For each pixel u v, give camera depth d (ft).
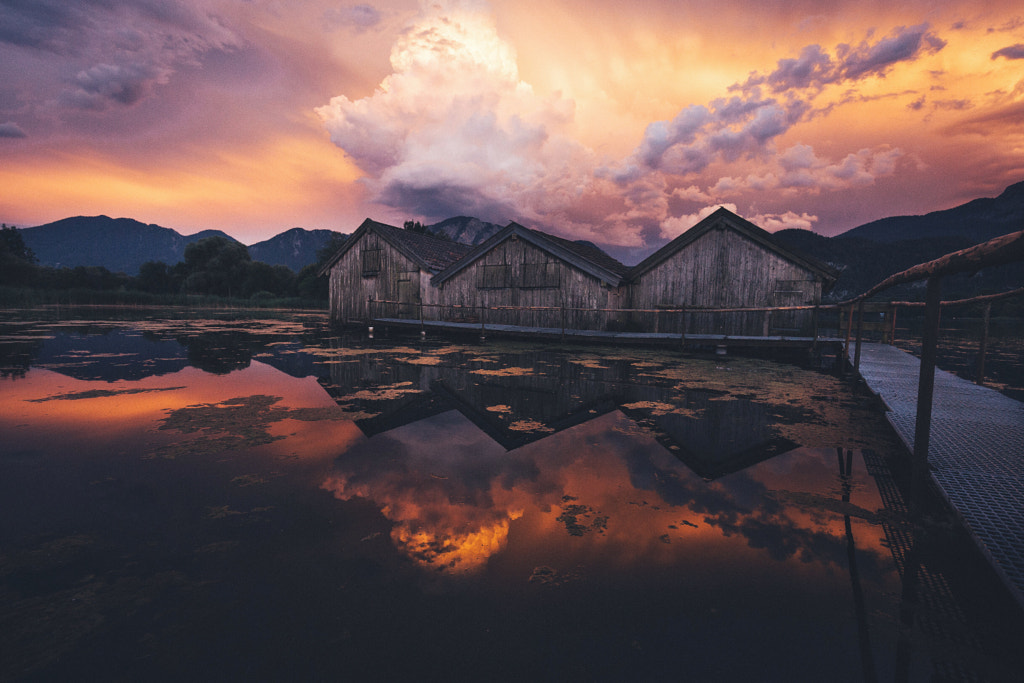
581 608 5.35
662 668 4.43
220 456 10.58
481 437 12.42
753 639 4.86
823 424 13.92
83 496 8.36
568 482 9.33
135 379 20.11
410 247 55.57
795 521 7.66
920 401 8.12
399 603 5.41
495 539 6.96
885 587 5.84
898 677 4.34
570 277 44.86
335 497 8.43
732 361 29.71
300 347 33.83
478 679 4.29
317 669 4.42
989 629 5.05
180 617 5.14
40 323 52.21
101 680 4.27
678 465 10.42
